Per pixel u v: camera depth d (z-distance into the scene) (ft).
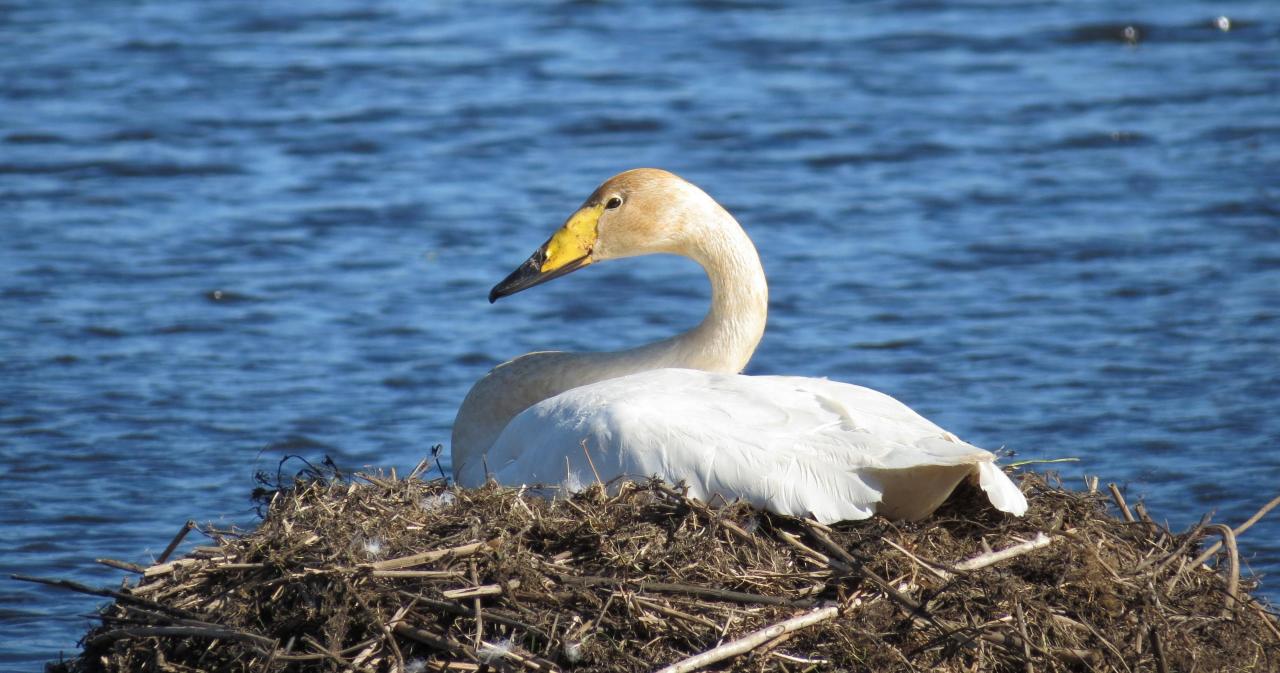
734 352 37.55
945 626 27.76
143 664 28.12
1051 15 106.42
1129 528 31.55
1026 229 68.64
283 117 86.58
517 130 84.07
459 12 109.09
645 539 28.84
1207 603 29.84
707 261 37.83
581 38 102.53
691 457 29.40
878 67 95.91
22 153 79.82
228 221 70.54
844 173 77.30
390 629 27.37
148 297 60.95
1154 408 49.42
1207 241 66.39
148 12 108.68
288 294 61.72
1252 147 79.15
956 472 29.01
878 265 64.64
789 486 28.76
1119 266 63.77
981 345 55.62
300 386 52.37
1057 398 50.49
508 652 26.96
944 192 73.97
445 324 58.85
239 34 103.45
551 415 31.83
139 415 49.62
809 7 110.22
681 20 106.83
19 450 46.78
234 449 47.03
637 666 27.09
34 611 37.73
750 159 79.51
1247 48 98.22
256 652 27.20
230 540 30.09
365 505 30.35
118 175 77.05
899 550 28.60
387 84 92.73
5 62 95.91
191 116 86.33
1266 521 41.42
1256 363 52.95
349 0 111.86
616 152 80.64
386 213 71.77
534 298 62.23
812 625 27.81
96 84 91.91
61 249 66.33
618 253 38.24
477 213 71.77
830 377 53.06
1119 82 91.91
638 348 37.76
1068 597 28.96
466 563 28.45
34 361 54.08
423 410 50.47
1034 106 87.56
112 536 41.32
